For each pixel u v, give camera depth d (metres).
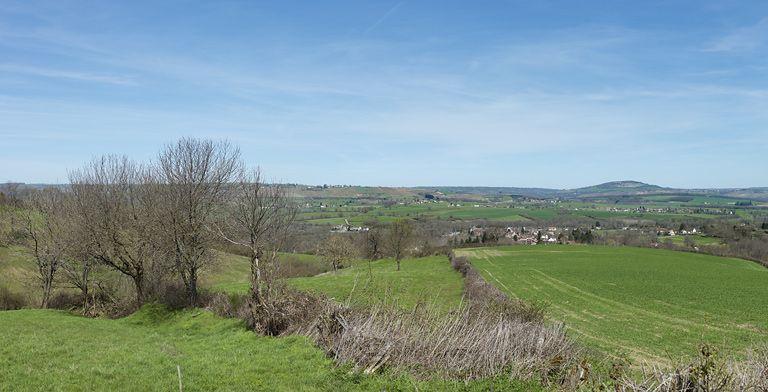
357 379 12.91
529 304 19.30
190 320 29.42
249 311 23.91
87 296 38.28
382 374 13.09
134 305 36.09
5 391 11.74
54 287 40.22
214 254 35.75
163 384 12.44
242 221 29.97
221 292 32.22
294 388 12.50
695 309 40.94
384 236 85.25
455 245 96.12
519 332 14.09
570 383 11.95
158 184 37.38
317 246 75.50
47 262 39.03
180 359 15.47
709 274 61.69
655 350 27.00
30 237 40.00
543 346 13.66
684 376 9.81
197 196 34.66
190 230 33.75
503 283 55.28
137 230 36.38
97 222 35.97
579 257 79.44
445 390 11.95
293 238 53.53
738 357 24.16
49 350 16.80
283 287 22.67
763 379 9.83
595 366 14.05
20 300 39.09
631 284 54.34
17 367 13.93
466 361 13.14
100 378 12.86
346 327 14.76
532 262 73.88
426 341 13.74
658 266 69.06
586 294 48.31
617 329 33.00
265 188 31.06
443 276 56.72
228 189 35.69
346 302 17.25
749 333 32.25
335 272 67.50
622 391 10.26
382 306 16.59
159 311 32.84
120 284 40.19
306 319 19.48
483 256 81.38
